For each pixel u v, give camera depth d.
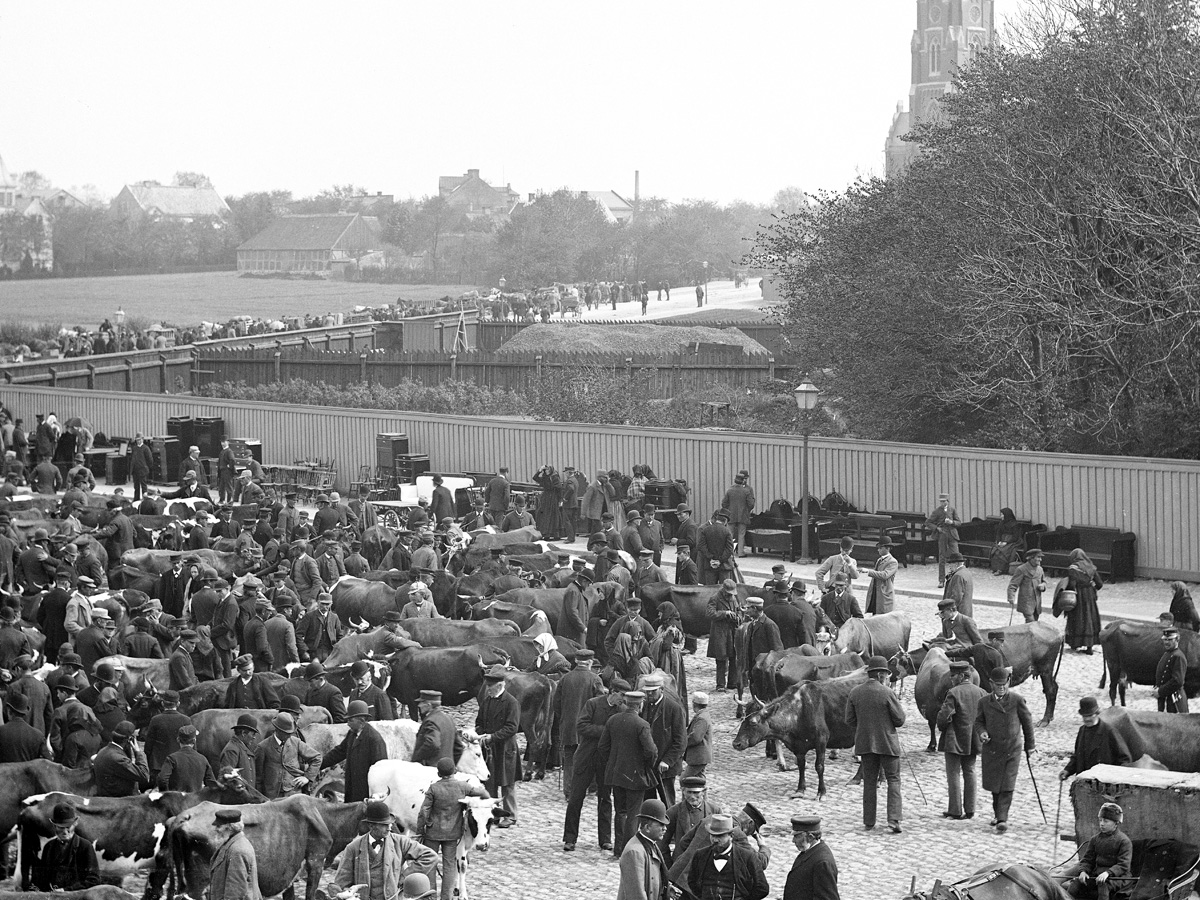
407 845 16.06
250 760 18.33
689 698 26.58
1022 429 45.00
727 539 32.31
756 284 175.00
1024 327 45.06
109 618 26.27
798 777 22.23
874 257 49.94
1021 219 45.38
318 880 16.78
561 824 20.41
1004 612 33.34
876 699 19.77
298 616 26.14
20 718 20.48
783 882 18.02
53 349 89.94
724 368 62.22
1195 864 16.02
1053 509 39.00
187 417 58.28
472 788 16.98
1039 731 24.27
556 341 82.06
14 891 15.76
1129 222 43.34
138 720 21.98
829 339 49.84
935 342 47.84
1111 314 43.28
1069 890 15.80
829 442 42.94
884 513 41.00
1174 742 19.08
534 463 49.25
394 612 25.12
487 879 18.19
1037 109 46.53
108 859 17.20
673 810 16.53
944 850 19.05
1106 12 47.09
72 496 39.47
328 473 53.19
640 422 54.75
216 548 34.19
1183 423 42.72
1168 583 36.84
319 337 85.12
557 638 25.72
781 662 23.23
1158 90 44.41
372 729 18.59
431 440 51.97
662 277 196.62
